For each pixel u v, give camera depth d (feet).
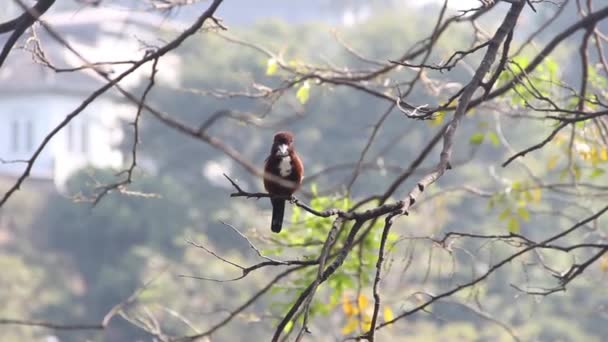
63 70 28.19
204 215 126.41
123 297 120.98
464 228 109.29
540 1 26.37
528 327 94.43
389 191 33.40
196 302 99.71
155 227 125.49
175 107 130.82
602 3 39.52
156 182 127.95
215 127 128.47
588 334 94.79
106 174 121.29
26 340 111.55
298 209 35.73
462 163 38.93
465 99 24.58
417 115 24.86
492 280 95.40
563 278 29.78
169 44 28.96
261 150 129.90
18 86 164.25
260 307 96.89
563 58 77.10
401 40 143.64
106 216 128.77
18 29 27.78
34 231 137.90
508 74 35.27
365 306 35.55
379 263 23.00
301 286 35.06
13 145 166.30
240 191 23.12
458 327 90.58
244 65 130.52
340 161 129.18
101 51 97.50
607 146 36.81
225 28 29.76
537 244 28.78
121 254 128.77
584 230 37.63
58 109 164.66
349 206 35.06
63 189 144.97
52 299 122.42
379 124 34.35
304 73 35.63
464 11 26.68
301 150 130.31
